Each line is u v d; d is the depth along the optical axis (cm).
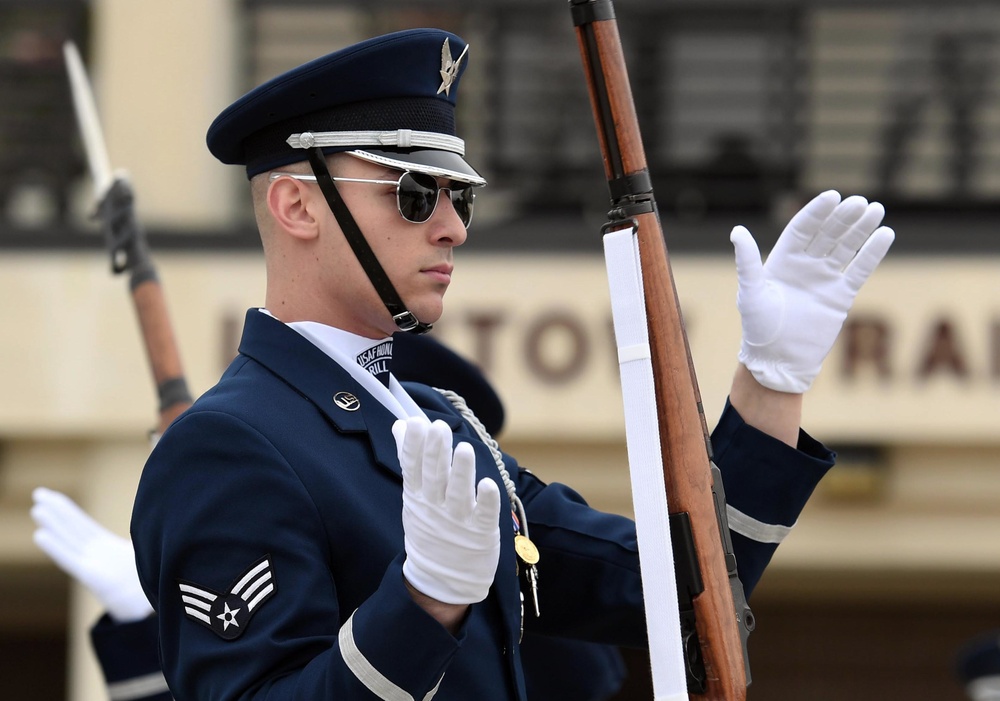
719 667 762
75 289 2625
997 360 2534
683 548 772
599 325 2558
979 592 3064
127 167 2641
